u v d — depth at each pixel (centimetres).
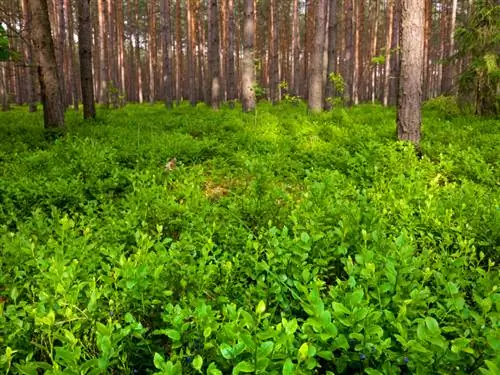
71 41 3394
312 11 3766
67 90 4109
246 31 1816
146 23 5594
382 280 271
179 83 4066
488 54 1354
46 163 812
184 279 301
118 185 674
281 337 196
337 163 770
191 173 719
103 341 207
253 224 462
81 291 303
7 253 379
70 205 589
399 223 435
